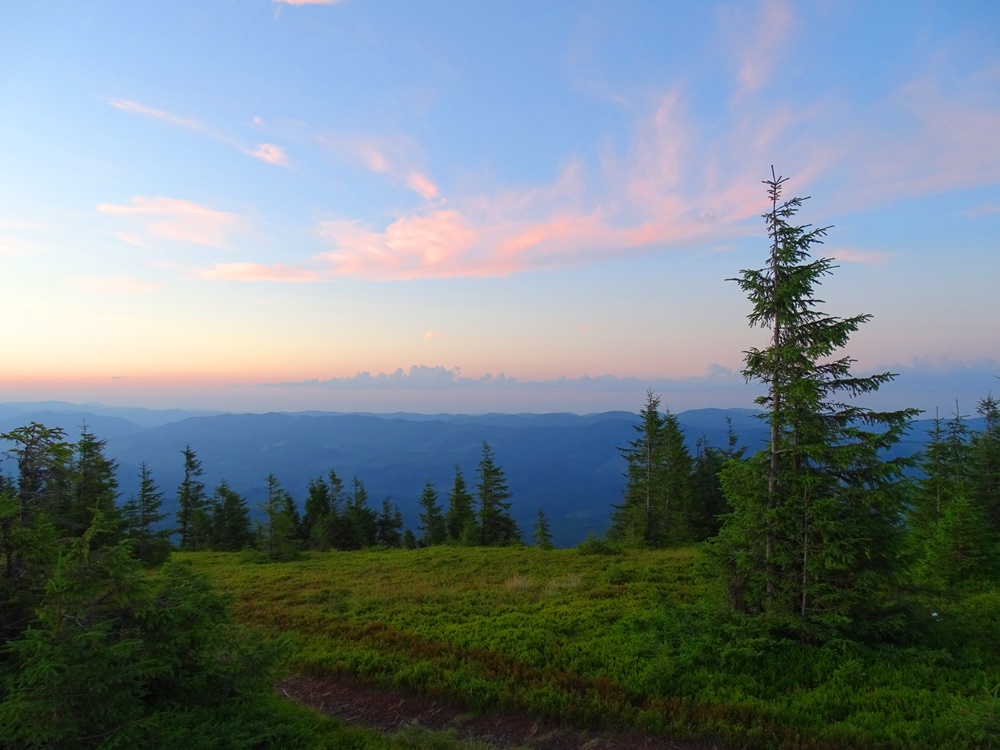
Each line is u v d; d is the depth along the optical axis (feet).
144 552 83.46
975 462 88.48
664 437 138.82
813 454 40.14
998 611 48.03
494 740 31.14
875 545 38.78
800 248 41.98
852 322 39.55
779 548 41.47
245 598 72.02
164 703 26.91
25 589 24.67
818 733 28.55
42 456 28.35
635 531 128.47
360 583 80.79
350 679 40.29
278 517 121.70
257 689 30.45
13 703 19.01
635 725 31.27
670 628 43.88
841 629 39.40
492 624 52.11
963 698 30.76
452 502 210.59
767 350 42.42
